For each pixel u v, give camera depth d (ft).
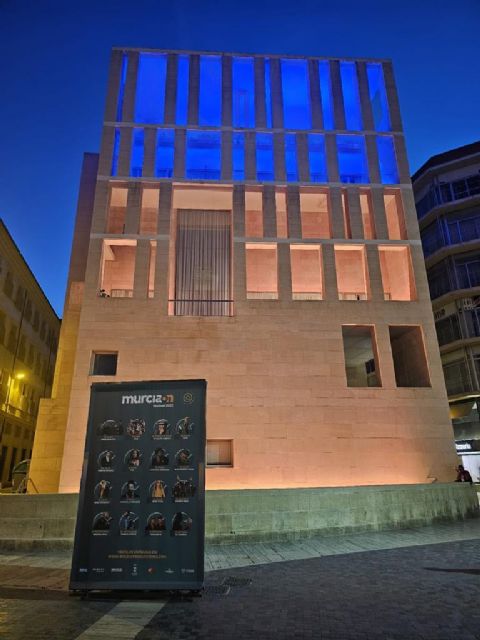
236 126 83.41
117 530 21.36
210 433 64.80
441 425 68.28
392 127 86.02
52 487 66.23
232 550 33.12
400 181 82.28
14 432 128.67
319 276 84.58
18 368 129.29
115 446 22.54
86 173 86.69
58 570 27.43
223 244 82.53
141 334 68.64
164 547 21.07
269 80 87.25
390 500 43.50
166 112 82.84
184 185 78.28
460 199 117.19
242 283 73.05
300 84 88.48
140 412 22.90
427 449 66.95
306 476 63.98
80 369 66.13
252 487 62.80
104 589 20.71
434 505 46.88
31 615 18.89
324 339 70.79
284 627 17.33
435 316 118.11
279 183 79.61
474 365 107.04
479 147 119.65
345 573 25.64
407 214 80.33
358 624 17.54
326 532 38.83
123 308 69.72
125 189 79.00
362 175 83.41
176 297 78.02
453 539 36.47
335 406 67.51
